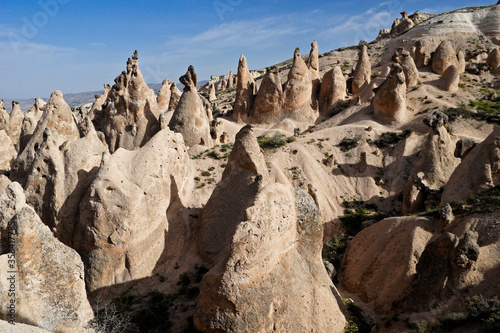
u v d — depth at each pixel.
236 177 23.56
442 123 33.56
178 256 22.75
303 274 16.53
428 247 18.00
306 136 43.09
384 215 32.03
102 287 20.28
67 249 15.03
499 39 77.44
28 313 13.48
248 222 15.13
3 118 39.47
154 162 22.81
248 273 14.52
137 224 20.91
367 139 40.78
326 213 32.41
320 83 56.66
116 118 38.66
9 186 17.84
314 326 15.73
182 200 25.61
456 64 58.19
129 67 42.34
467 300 16.31
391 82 43.44
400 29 100.19
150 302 19.23
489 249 17.91
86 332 15.09
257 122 53.41
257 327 14.46
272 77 52.25
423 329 15.61
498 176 23.19
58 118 28.00
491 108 45.41
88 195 20.70
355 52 86.56
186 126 39.81
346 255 23.89
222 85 103.75
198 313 15.25
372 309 19.30
